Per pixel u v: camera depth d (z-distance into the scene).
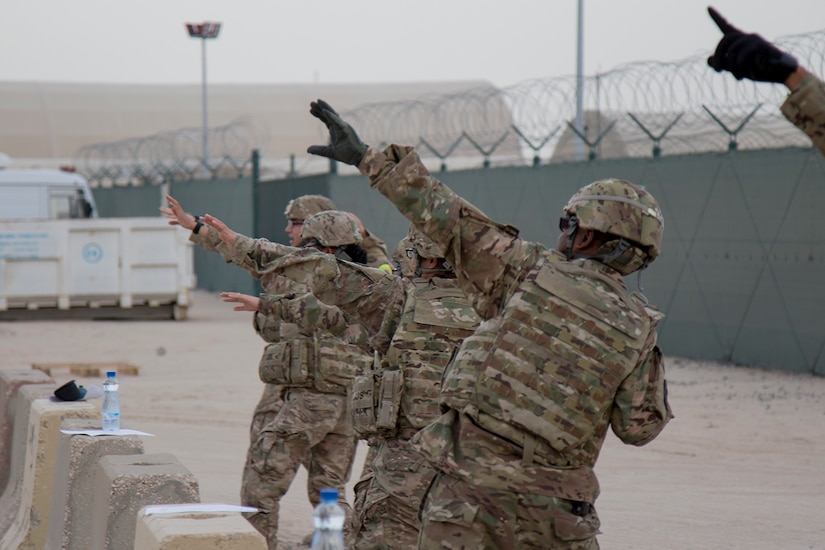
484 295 5.79
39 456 9.84
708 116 24.92
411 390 7.59
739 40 4.63
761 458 15.15
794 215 22.70
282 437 10.05
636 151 28.92
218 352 27.81
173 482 7.17
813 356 22.39
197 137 61.81
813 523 11.79
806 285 22.48
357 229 9.96
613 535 11.30
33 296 34.47
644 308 5.79
